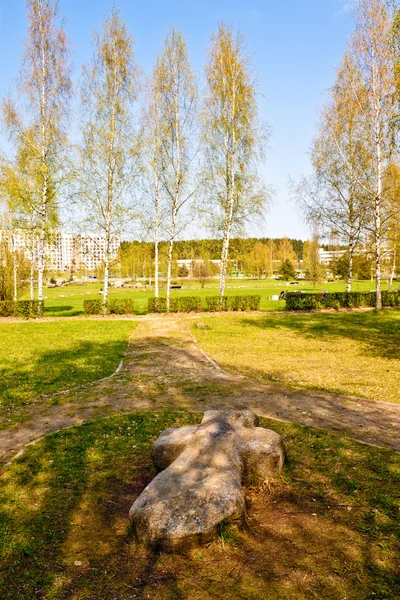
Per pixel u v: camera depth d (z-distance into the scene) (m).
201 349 14.57
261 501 4.57
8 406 8.21
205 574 3.39
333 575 3.34
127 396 8.80
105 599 3.13
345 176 27.28
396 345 15.09
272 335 17.88
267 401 8.33
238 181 27.11
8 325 21.78
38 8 23.98
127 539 3.88
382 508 4.33
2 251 31.83
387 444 6.15
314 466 5.39
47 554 3.69
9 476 5.23
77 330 19.67
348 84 25.95
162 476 4.23
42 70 24.39
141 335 18.25
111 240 26.69
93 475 5.27
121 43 24.89
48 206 25.41
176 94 26.28
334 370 11.27
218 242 29.11
